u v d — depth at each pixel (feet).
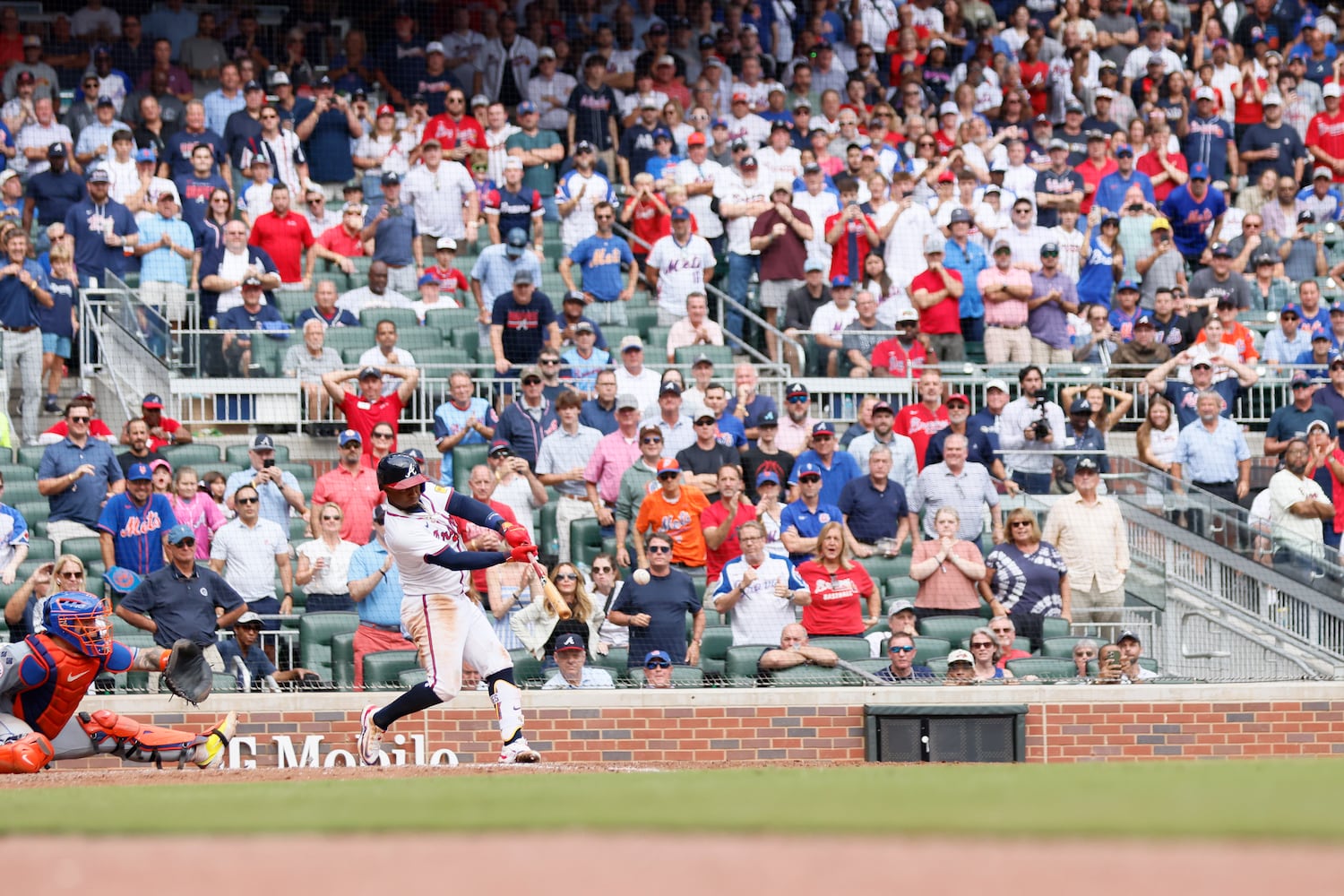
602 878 40.91
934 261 192.24
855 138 227.61
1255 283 214.90
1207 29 267.59
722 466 151.12
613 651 137.08
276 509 150.82
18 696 95.55
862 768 81.61
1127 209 219.61
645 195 207.72
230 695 126.00
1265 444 181.06
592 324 177.99
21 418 173.78
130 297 177.78
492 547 91.20
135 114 214.07
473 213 204.95
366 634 132.36
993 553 149.59
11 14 217.97
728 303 204.64
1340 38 276.41
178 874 42.83
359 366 173.99
